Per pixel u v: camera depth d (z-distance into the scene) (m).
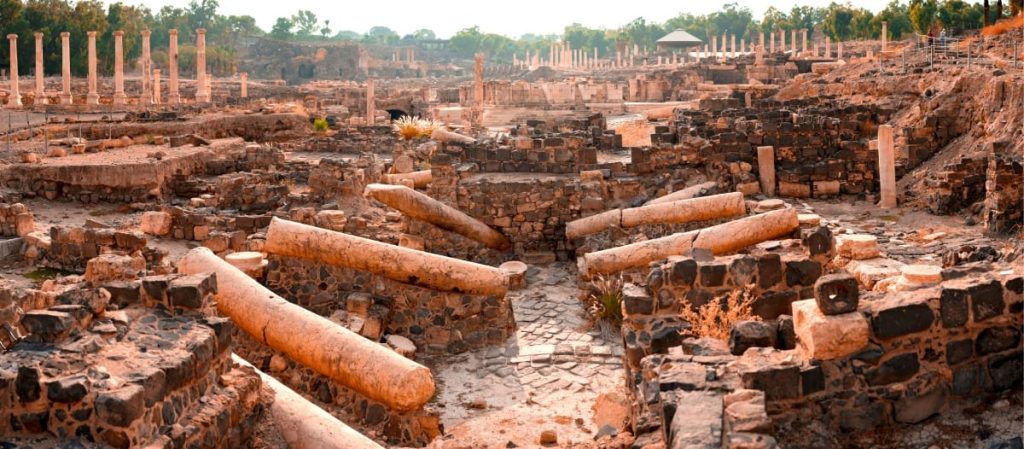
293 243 22.28
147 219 29.69
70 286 14.98
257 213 33.81
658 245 24.08
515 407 18.14
